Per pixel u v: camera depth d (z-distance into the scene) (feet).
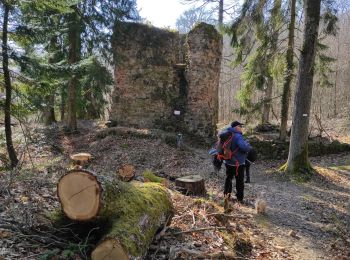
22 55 32.96
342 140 68.90
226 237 18.08
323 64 53.26
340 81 119.75
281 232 21.43
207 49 59.93
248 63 51.49
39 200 17.53
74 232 13.62
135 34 61.41
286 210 26.58
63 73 35.88
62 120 76.07
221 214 20.52
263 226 22.09
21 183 20.38
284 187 35.35
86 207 12.67
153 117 62.18
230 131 26.76
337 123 92.27
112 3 57.67
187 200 23.82
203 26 59.72
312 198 30.99
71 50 56.54
